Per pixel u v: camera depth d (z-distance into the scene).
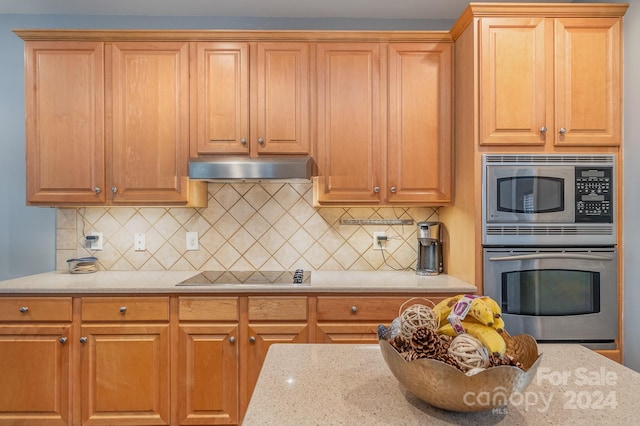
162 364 2.06
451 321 0.80
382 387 0.87
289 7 2.59
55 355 2.04
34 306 2.04
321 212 2.68
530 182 2.07
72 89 2.31
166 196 2.33
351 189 2.35
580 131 2.09
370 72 2.35
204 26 2.69
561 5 2.06
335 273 2.54
